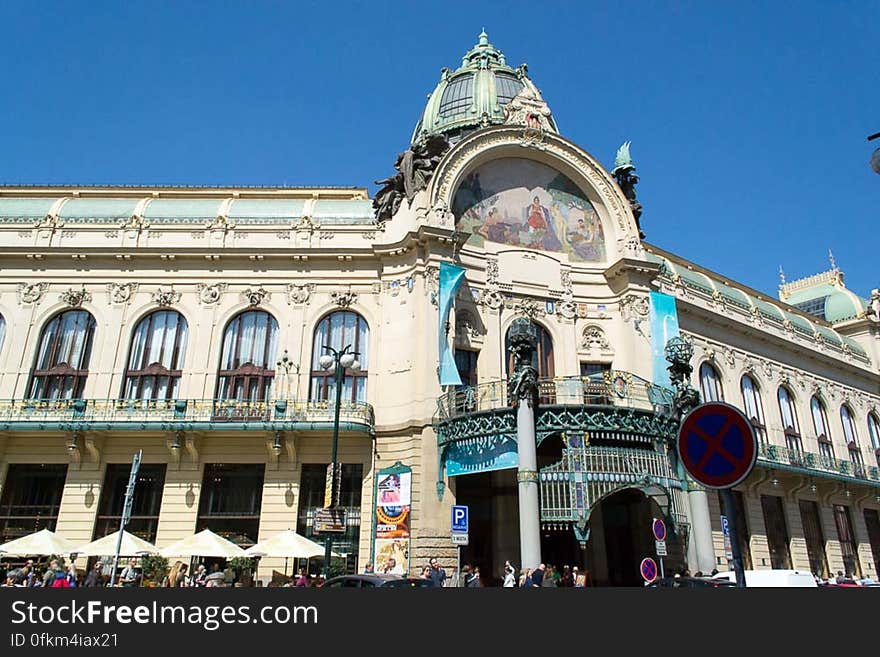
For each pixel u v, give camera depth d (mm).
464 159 33969
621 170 39406
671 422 27797
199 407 30141
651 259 41375
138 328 32438
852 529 45625
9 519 28797
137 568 27406
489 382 31656
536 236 35594
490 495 30625
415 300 31297
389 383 30719
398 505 27781
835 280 62625
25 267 32938
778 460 40625
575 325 34906
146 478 29656
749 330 43938
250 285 33000
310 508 29141
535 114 37062
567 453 25641
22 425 28469
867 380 54219
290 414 30031
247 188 39594
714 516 36031
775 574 20656
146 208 35656
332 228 34031
